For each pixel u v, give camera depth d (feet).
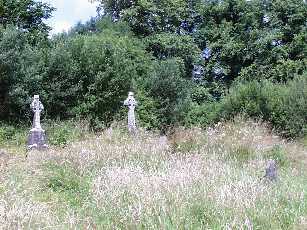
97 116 77.71
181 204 21.56
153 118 90.48
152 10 133.08
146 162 33.68
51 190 27.37
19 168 30.53
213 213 20.76
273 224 20.18
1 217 18.97
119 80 79.82
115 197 23.09
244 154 41.70
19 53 71.67
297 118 78.02
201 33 142.20
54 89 74.54
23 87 70.95
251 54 133.90
